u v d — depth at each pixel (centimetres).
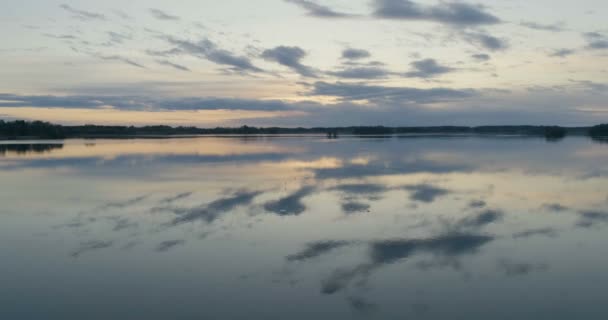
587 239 1023
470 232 1080
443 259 896
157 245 993
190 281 799
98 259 909
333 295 739
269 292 752
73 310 692
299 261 893
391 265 866
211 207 1362
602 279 791
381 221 1187
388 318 662
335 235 1062
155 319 665
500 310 683
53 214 1290
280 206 1372
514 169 2311
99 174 2152
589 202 1433
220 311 688
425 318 661
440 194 1570
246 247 977
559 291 746
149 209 1341
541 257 905
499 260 890
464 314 672
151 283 791
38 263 888
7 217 1259
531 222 1177
